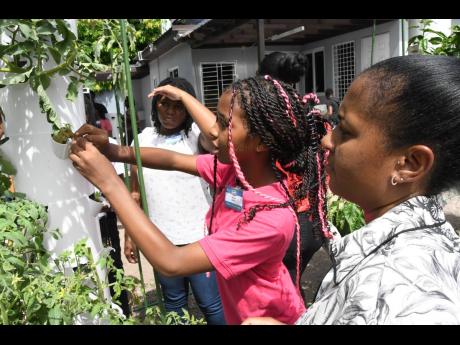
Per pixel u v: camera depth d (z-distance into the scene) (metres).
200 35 7.98
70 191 1.50
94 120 3.01
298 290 1.46
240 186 1.38
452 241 0.79
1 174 1.54
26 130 1.43
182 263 1.16
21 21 1.25
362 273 0.75
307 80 10.78
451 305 0.66
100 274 1.62
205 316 2.54
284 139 1.26
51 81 1.41
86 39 1.61
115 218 2.46
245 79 1.30
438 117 0.75
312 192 1.35
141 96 16.47
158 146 2.51
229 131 1.25
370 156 0.81
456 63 0.80
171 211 2.50
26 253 1.43
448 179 0.80
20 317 1.38
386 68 0.80
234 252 1.21
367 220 0.91
